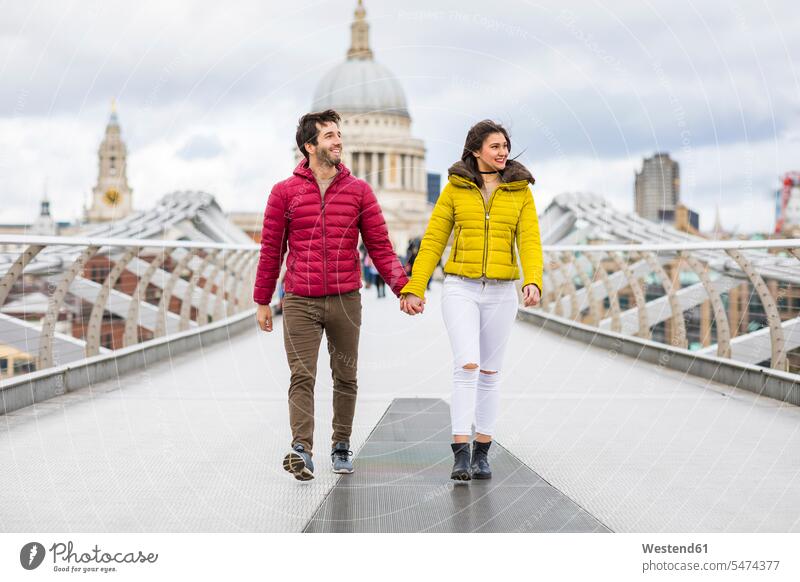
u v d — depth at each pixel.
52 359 7.02
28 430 5.64
